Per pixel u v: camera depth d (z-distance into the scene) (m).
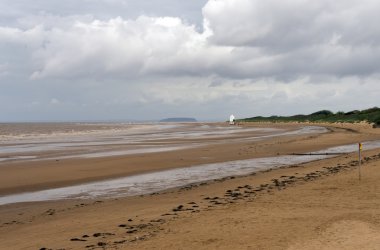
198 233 10.12
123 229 11.43
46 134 77.81
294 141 49.59
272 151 37.72
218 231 10.18
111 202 16.44
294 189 16.34
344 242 8.57
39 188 20.28
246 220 11.18
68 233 11.45
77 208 15.47
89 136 68.31
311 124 131.62
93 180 22.47
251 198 15.02
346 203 13.02
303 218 11.05
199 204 14.49
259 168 26.30
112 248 9.49
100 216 13.55
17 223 13.48
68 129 111.25
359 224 9.94
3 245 10.64
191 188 19.14
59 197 18.08
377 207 12.19
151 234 10.51
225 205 13.80
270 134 70.62
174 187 20.00
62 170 25.91
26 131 95.62
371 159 26.92
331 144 45.00
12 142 52.50
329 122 140.88
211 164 28.77
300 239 8.95
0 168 26.83
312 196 14.55
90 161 30.22
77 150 39.72
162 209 13.95
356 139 52.50
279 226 10.27
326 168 23.78
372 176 18.38
